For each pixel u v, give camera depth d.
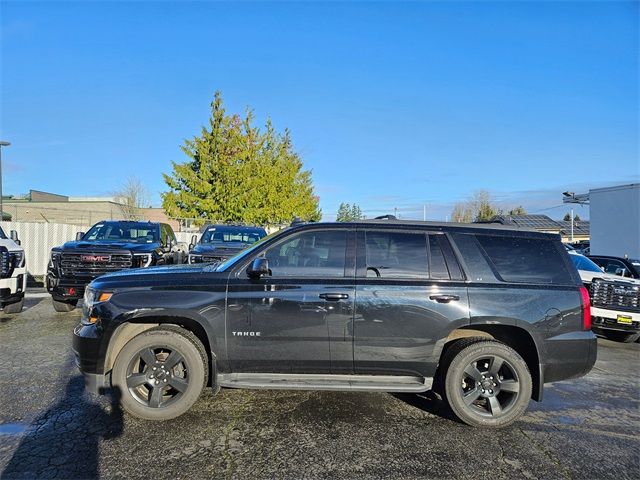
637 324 7.89
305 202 34.97
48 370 5.15
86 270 8.16
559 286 4.09
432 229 4.21
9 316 8.40
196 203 24.69
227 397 4.52
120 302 3.88
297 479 3.04
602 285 8.21
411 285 3.97
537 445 3.64
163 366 3.94
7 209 37.72
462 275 4.05
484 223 4.56
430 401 4.55
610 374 5.92
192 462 3.22
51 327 7.45
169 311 3.86
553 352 3.97
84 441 3.50
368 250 4.11
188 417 4.00
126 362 3.87
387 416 4.15
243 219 24.80
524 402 3.96
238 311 3.89
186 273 4.09
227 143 25.03
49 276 8.25
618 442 3.73
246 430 3.77
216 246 9.97
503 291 4.00
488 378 4.02
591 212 20.05
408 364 3.94
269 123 35.78
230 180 24.47
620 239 18.66
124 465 3.16
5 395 4.40
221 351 3.90
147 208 45.62
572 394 4.99
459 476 3.14
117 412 4.05
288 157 35.38
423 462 3.32
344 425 3.93
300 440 3.61
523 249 4.20
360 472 3.15
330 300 3.90
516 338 4.23
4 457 3.24
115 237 9.96
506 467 3.28
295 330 3.89
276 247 4.12
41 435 3.59
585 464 3.35
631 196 18.25
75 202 42.53
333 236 4.16
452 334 4.21
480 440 3.71
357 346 3.91
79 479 2.97
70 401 4.27
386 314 3.91
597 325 8.17
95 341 3.85
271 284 3.93
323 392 4.73
